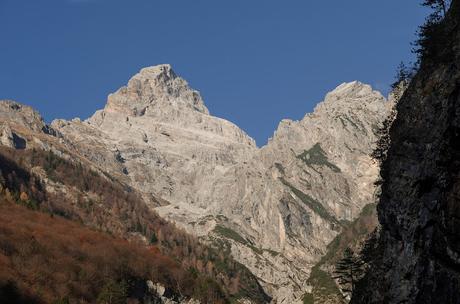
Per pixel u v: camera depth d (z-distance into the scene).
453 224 52.62
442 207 54.75
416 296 58.47
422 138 62.56
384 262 67.56
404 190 63.50
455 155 54.50
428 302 56.47
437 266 55.25
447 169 55.47
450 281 53.28
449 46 63.34
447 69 61.94
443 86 61.56
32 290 195.75
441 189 56.19
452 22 65.62
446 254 53.88
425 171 59.94
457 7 65.69
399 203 63.84
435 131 60.62
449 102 59.16
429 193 58.56
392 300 62.06
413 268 59.59
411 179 62.69
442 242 54.50
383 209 68.38
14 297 185.38
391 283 63.72
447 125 58.03
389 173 67.38
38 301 191.88
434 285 55.53
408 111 67.19
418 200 60.69
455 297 52.53
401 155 65.25
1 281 187.50
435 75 63.81
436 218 56.34
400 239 64.25
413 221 61.00
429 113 62.78
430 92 63.59
